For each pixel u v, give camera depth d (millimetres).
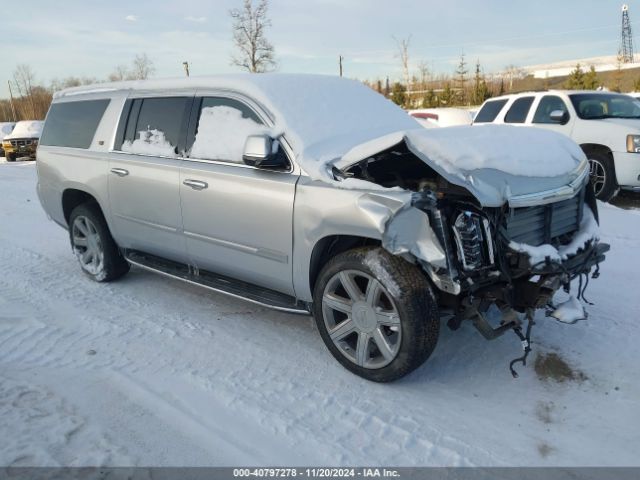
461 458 2756
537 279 3389
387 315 3238
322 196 3393
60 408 3156
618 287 4855
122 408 3172
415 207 3010
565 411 3135
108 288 5230
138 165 4617
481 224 3148
